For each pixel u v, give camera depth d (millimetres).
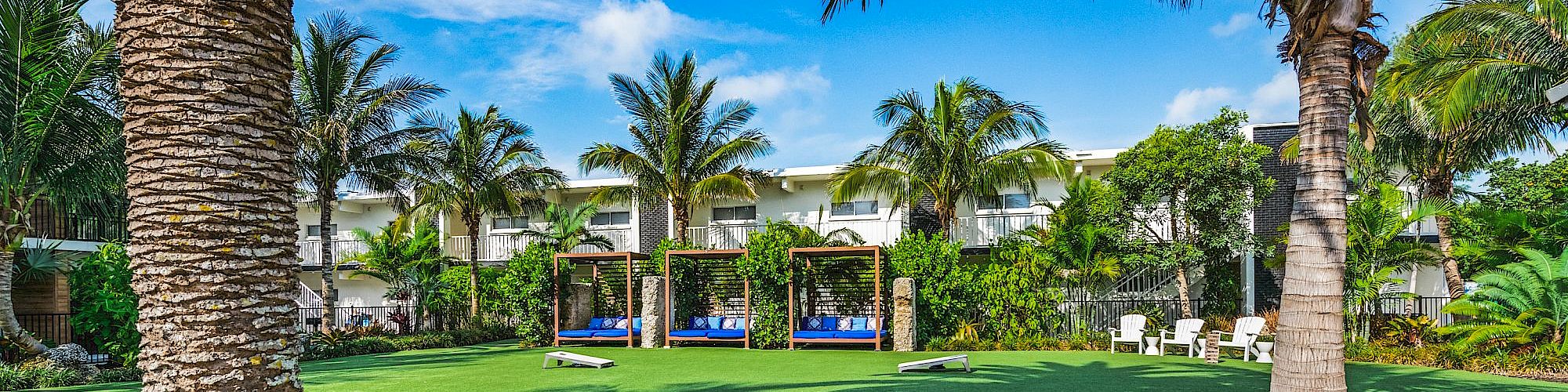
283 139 4789
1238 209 17953
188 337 4410
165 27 4434
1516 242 15953
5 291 13344
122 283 13742
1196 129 18453
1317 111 6477
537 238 26734
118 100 13836
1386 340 15469
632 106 22938
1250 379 12234
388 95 19109
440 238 26453
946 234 20812
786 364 15172
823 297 21406
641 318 19766
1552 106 15391
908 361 15656
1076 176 21359
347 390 11719
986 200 21375
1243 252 18891
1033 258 19078
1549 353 12773
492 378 13000
